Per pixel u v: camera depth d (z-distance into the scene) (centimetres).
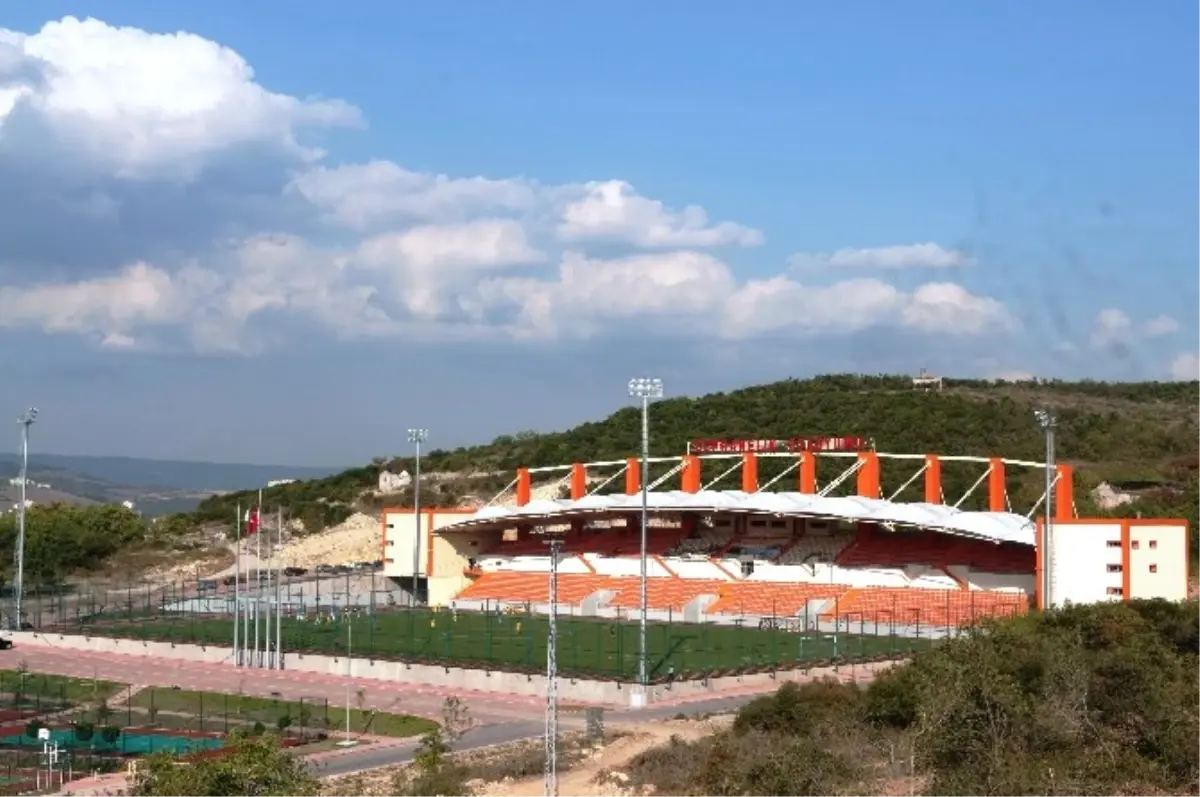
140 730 10638
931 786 5825
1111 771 5912
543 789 7569
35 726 10619
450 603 18500
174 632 15512
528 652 13275
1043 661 7381
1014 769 5566
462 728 10138
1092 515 18612
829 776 6147
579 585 17900
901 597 15462
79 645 15312
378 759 9206
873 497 16325
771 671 12119
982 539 15538
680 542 18712
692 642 13975
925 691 6694
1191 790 6081
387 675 12900
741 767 6781
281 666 13625
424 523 19675
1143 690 7044
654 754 8138
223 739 10000
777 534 18312
